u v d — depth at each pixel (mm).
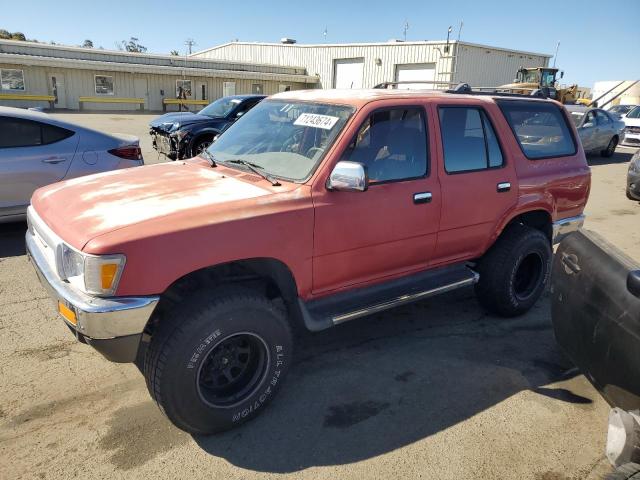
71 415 3061
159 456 2760
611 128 16672
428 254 3775
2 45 28641
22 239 6258
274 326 2920
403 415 3174
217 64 36781
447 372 3684
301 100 3771
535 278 4547
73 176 6273
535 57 39906
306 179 3092
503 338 4223
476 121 4000
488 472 2723
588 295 2770
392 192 3385
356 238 3256
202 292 2770
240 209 2805
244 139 3812
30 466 2650
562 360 3910
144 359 2869
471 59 34719
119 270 2445
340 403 3273
